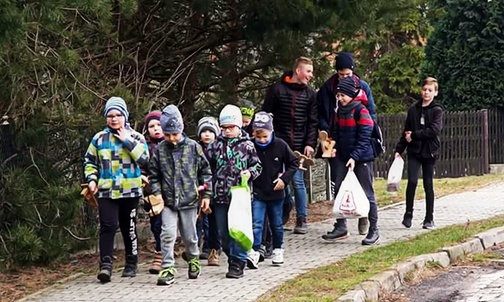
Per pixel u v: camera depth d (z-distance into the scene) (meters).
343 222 12.43
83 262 11.14
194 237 9.95
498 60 25.34
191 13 12.79
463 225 13.62
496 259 11.57
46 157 10.96
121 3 10.28
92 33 11.47
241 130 10.36
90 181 9.77
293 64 13.77
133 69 12.58
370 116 12.05
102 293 9.32
